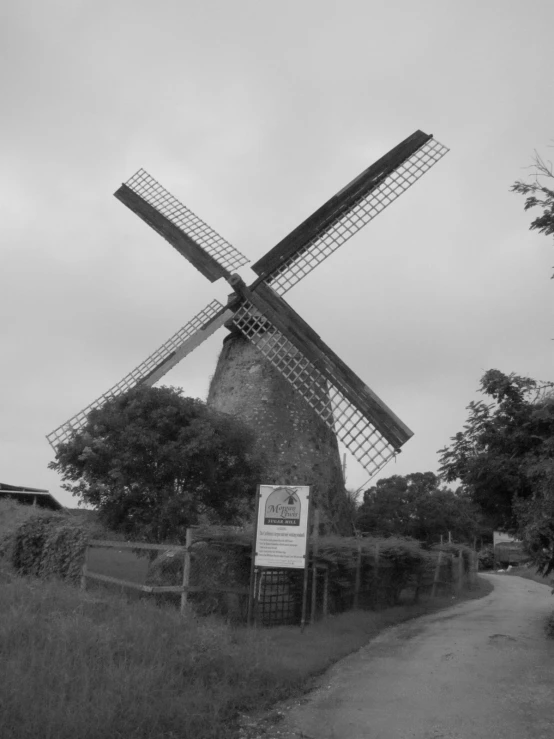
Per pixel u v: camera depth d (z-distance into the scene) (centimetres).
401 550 1920
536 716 753
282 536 1199
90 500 1445
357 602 1650
